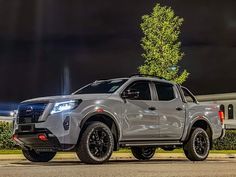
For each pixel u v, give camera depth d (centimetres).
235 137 2538
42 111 1058
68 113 1043
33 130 1059
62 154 1584
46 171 793
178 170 838
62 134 1037
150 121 1169
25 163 1152
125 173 759
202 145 1292
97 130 1062
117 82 1177
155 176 707
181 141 1249
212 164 1050
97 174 735
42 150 1096
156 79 1228
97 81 1225
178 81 3194
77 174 733
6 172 770
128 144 1136
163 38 3228
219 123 1346
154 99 1194
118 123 1106
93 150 1060
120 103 1116
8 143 1833
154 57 3175
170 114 1214
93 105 1073
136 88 1176
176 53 3194
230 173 782
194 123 1275
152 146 1201
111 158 1517
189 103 1278
